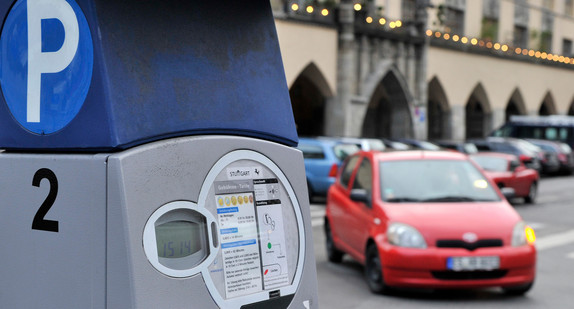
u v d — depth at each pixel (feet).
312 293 6.86
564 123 103.35
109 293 5.45
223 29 6.39
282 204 6.63
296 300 6.66
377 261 23.38
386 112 111.75
